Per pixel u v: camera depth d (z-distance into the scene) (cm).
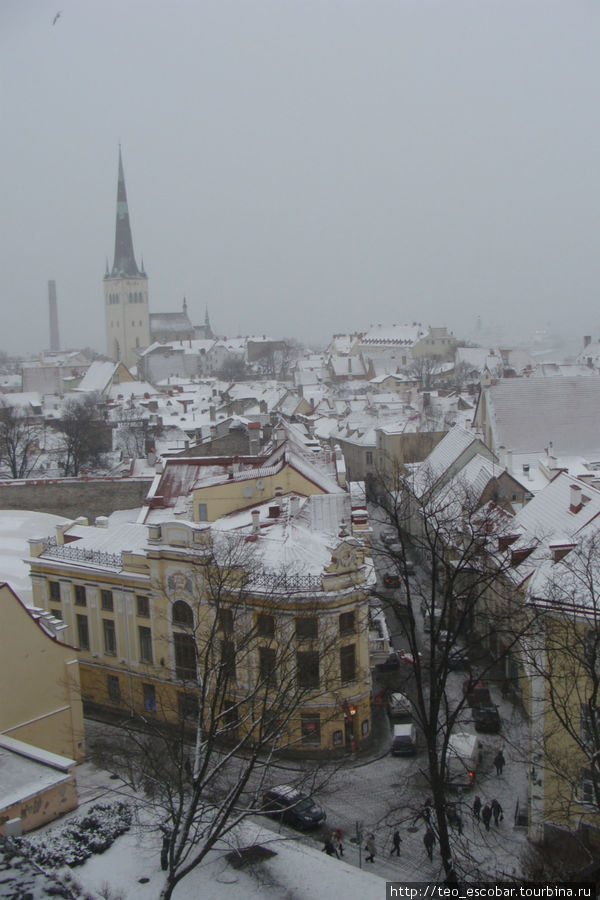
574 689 3822
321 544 5291
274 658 4584
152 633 5381
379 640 6069
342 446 14675
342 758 4875
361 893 3238
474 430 10900
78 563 5741
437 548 4309
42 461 12725
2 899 2656
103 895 3112
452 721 3291
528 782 4066
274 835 3669
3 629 4412
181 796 3123
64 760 3931
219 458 7106
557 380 10425
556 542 4869
